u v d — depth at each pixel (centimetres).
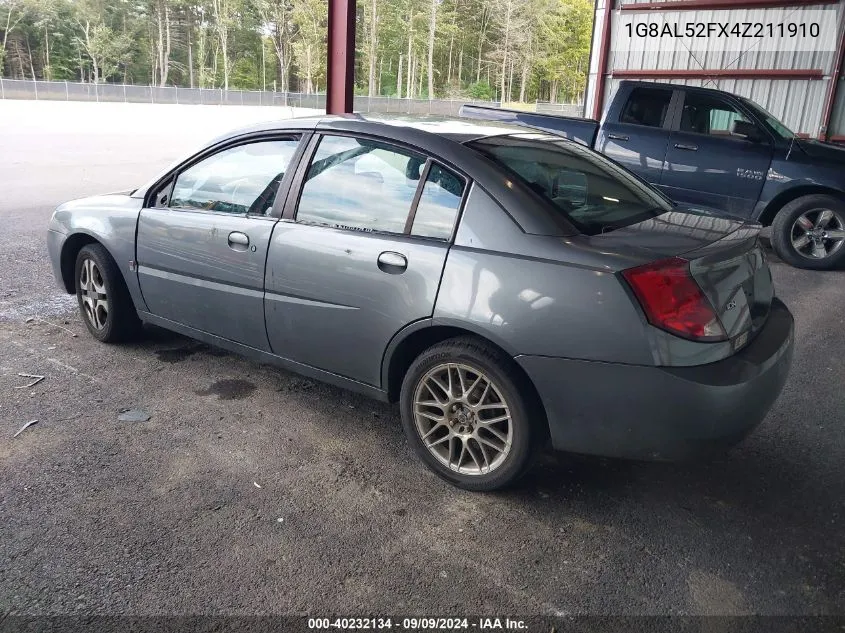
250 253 331
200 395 362
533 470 299
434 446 288
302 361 329
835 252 695
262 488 278
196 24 8200
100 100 4572
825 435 338
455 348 269
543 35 7681
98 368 391
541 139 334
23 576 222
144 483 278
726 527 261
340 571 231
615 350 238
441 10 7762
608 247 250
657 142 761
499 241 261
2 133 2078
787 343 275
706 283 245
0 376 375
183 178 377
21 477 279
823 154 691
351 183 308
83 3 7681
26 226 761
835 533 259
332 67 712
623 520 264
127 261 394
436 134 298
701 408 235
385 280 283
